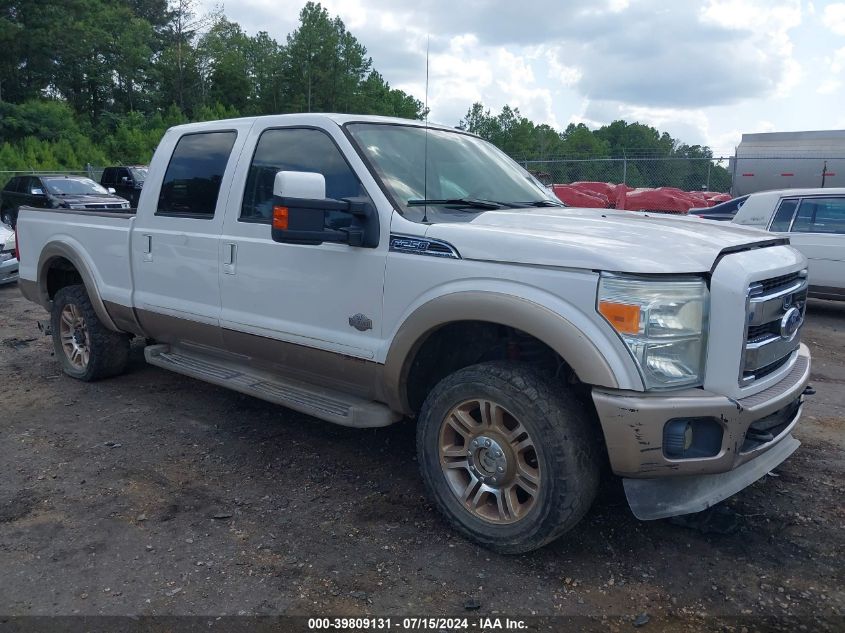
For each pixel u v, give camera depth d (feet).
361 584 10.20
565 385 10.57
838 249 30.63
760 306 10.09
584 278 9.74
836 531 11.68
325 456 14.74
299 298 13.28
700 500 10.24
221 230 14.74
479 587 10.12
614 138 282.97
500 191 14.37
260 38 216.54
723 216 41.27
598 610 9.63
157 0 220.23
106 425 16.48
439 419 11.39
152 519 12.07
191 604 9.73
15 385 19.60
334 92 132.26
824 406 18.17
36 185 64.28
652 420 9.46
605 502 12.64
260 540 11.40
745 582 10.27
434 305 11.03
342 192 12.80
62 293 19.65
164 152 16.55
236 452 14.94
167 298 16.16
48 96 179.63
